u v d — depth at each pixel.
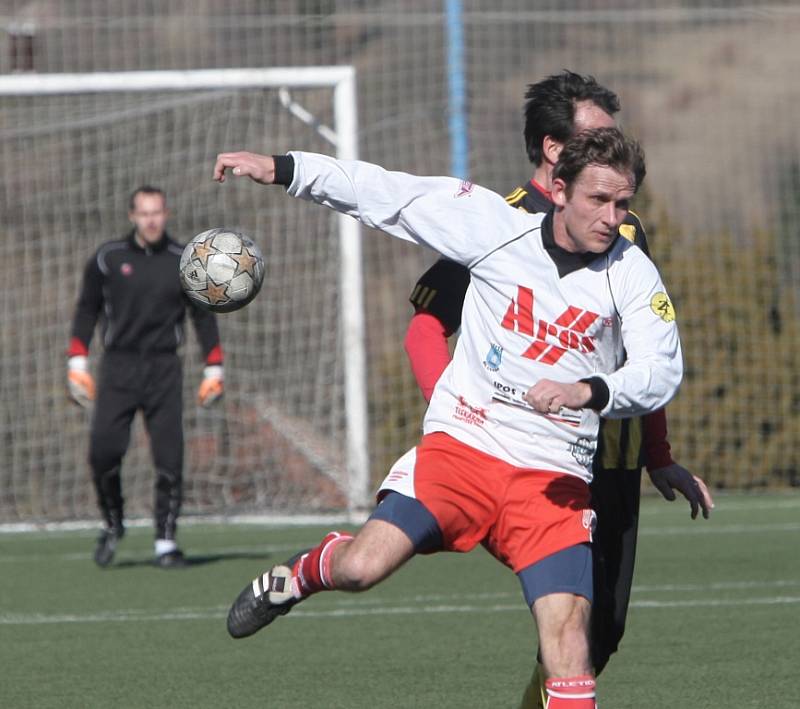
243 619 15.59
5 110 52.53
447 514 14.63
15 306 51.22
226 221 50.09
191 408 47.34
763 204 91.81
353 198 15.24
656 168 96.06
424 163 71.94
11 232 52.75
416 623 26.44
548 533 14.45
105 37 82.94
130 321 33.50
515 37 89.62
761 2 102.38
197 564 35.22
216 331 34.41
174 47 83.62
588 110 15.77
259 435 46.94
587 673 13.91
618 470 15.78
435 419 15.09
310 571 15.08
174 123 50.53
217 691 20.78
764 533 39.66
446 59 68.94
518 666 22.34
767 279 51.44
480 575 32.81
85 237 52.25
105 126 51.28
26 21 53.62
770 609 27.41
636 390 13.54
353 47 83.44
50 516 46.47
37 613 28.08
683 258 51.28
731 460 50.84
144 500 46.66
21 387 48.97
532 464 14.62
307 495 46.25
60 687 21.19
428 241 15.07
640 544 37.75
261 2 85.00
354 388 43.47
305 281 47.91
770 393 51.09
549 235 14.59
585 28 97.44
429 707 19.58
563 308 14.51
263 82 43.69
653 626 25.70
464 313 15.13
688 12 48.41
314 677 21.69
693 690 20.42
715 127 98.12
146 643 24.72
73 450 47.84
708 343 50.94
